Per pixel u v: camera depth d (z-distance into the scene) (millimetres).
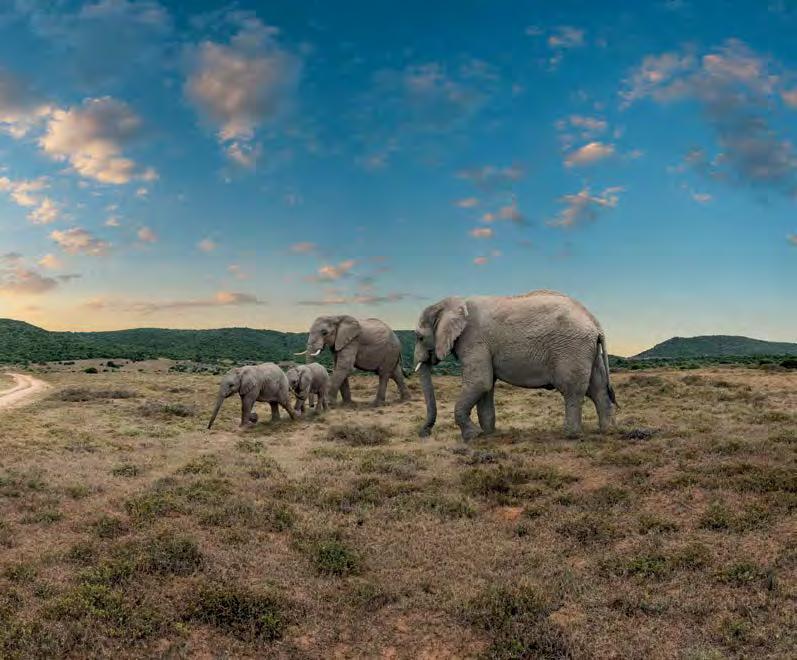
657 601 6922
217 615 6957
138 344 144125
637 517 9375
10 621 6484
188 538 8828
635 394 27438
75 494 11508
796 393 24203
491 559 8539
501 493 11312
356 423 22453
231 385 22297
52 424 22938
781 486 9641
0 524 9602
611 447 13859
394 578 8125
